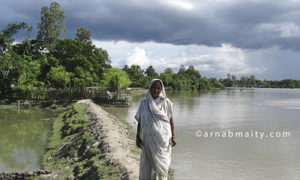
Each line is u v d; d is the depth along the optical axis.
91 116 18.59
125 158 8.26
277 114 29.22
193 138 15.78
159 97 4.20
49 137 15.77
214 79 182.62
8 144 13.92
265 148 13.62
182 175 9.45
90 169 8.04
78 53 51.88
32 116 25.95
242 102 49.19
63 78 43.19
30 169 9.80
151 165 4.02
